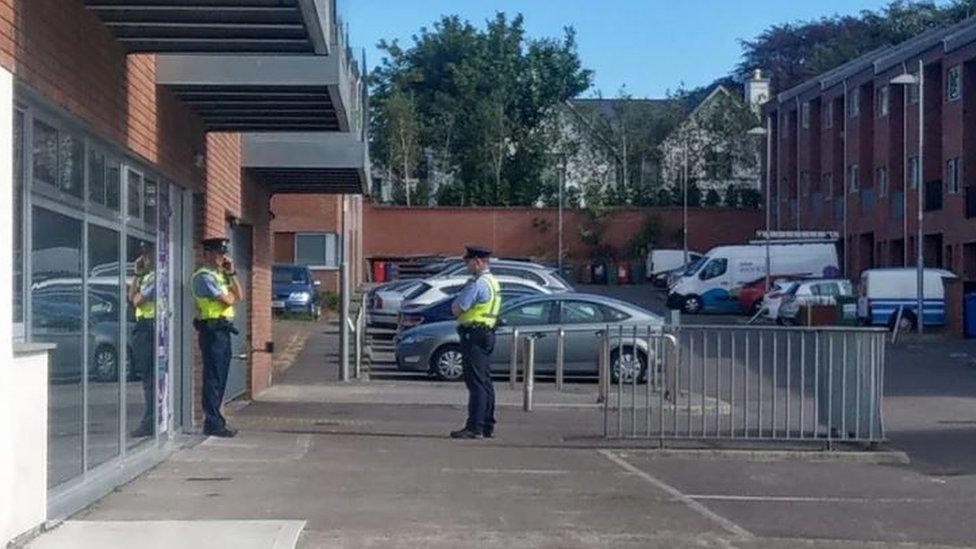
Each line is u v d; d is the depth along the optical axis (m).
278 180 21.22
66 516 9.99
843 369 14.78
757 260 53.91
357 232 55.06
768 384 15.48
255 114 15.38
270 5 10.41
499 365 24.52
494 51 78.38
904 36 85.44
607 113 79.62
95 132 10.70
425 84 78.50
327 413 18.55
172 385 14.78
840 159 60.88
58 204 9.99
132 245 12.66
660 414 15.02
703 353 15.48
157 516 10.12
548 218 68.62
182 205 15.23
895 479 13.28
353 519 10.16
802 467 13.95
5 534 8.37
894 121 54.47
